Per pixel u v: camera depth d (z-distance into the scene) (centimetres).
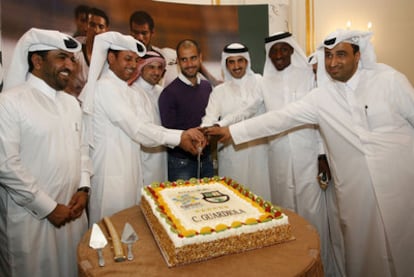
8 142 148
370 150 186
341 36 179
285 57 249
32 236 155
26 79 167
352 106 191
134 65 206
